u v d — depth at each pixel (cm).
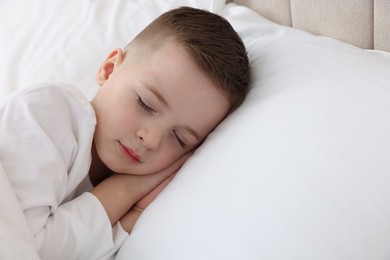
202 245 63
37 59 108
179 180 75
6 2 127
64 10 120
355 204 59
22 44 113
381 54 89
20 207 67
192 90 83
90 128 78
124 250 72
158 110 81
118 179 84
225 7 120
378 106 68
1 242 60
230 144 74
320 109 70
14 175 70
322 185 62
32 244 65
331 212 59
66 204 76
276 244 59
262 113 76
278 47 92
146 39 90
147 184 85
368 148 63
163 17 93
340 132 66
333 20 101
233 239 61
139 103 82
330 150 64
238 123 78
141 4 119
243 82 87
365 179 61
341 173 62
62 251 71
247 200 64
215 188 68
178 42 86
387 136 64
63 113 77
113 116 82
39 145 73
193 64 84
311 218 60
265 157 68
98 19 116
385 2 89
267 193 63
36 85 77
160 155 83
